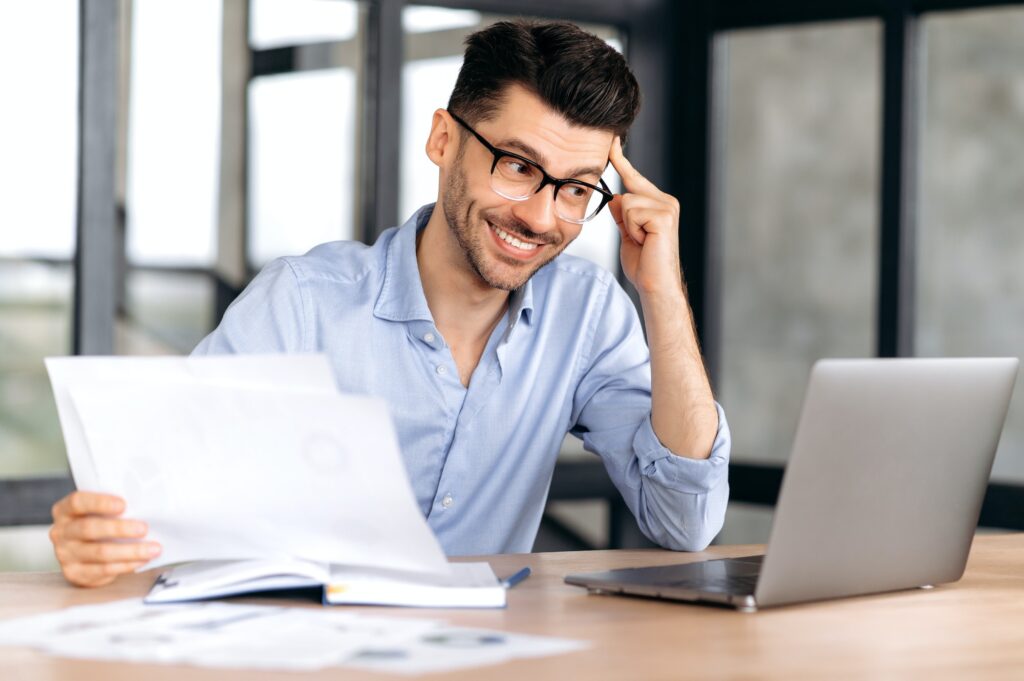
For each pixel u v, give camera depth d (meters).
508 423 1.93
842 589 1.33
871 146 3.93
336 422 1.19
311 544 1.27
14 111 3.21
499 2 3.76
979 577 1.53
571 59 1.70
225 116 3.45
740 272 4.07
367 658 1.02
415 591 1.25
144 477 1.28
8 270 3.22
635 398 1.94
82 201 3.26
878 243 3.67
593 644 1.09
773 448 4.09
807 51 4.00
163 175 3.38
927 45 3.76
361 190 3.65
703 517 1.74
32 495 3.23
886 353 3.64
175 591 1.25
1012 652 1.11
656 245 1.79
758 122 4.05
